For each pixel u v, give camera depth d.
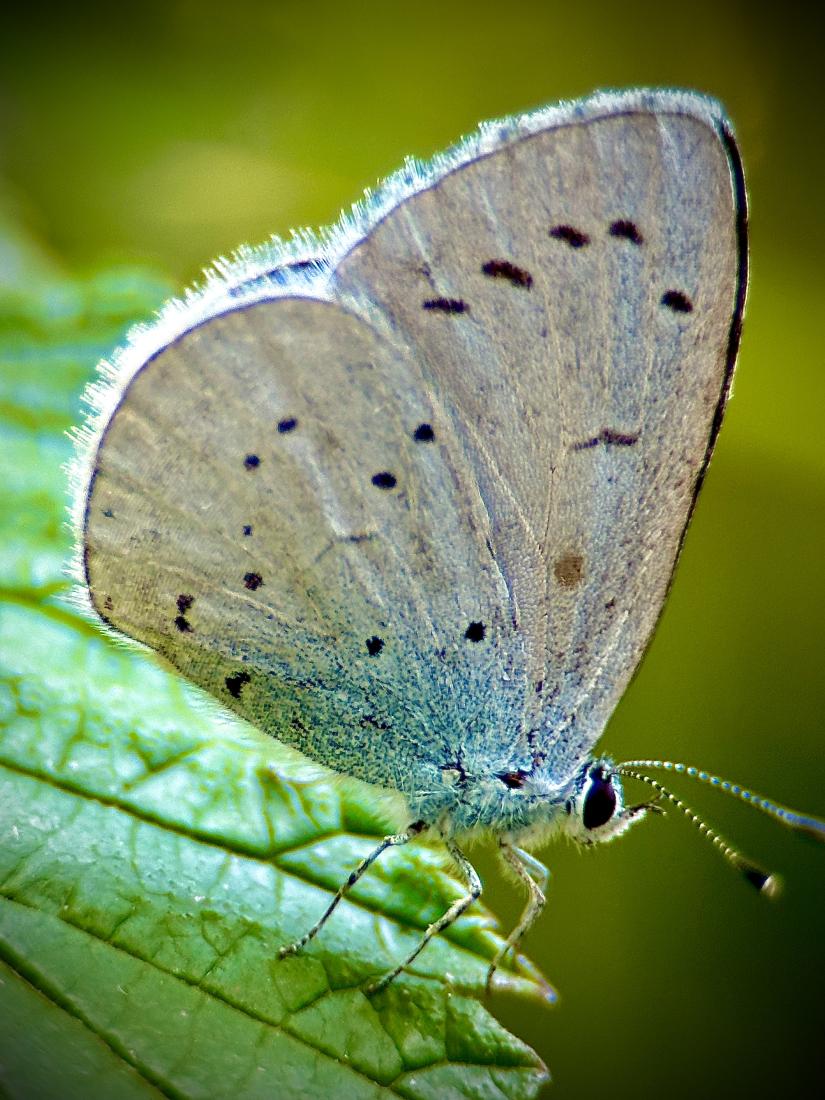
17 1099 0.10
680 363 0.11
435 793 0.11
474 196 0.10
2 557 0.11
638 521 0.11
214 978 0.10
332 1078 0.10
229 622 0.11
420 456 0.11
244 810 0.11
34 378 0.11
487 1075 0.10
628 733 0.12
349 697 0.11
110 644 0.11
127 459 0.10
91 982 0.10
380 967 0.10
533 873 0.11
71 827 0.10
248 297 0.10
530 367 0.11
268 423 0.10
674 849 0.12
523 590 0.11
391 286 0.10
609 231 0.10
